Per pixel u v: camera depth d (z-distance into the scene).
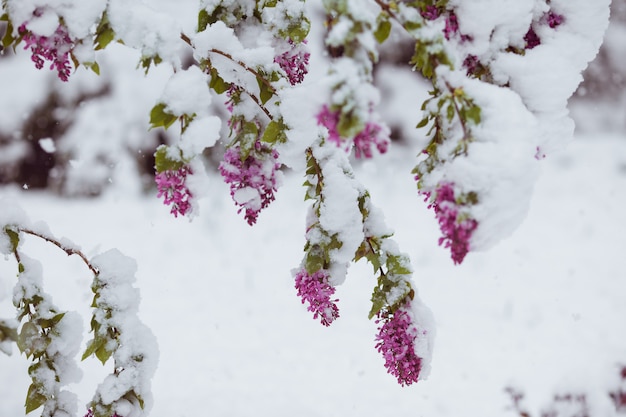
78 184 8.91
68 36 1.94
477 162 1.52
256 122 2.21
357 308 6.09
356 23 1.37
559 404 3.66
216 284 6.72
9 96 8.88
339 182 2.19
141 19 1.85
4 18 1.92
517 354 5.21
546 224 8.29
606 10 1.92
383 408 4.43
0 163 8.85
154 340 2.36
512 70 1.82
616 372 3.72
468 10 1.77
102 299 2.30
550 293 6.44
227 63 2.15
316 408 4.42
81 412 4.21
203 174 1.89
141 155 8.97
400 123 9.70
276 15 2.28
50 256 7.42
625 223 8.27
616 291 6.47
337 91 1.34
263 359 5.16
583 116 10.75
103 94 8.94
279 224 8.30
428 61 1.61
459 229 1.52
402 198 8.96
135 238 7.91
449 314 6.00
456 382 4.77
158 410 4.35
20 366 4.95
